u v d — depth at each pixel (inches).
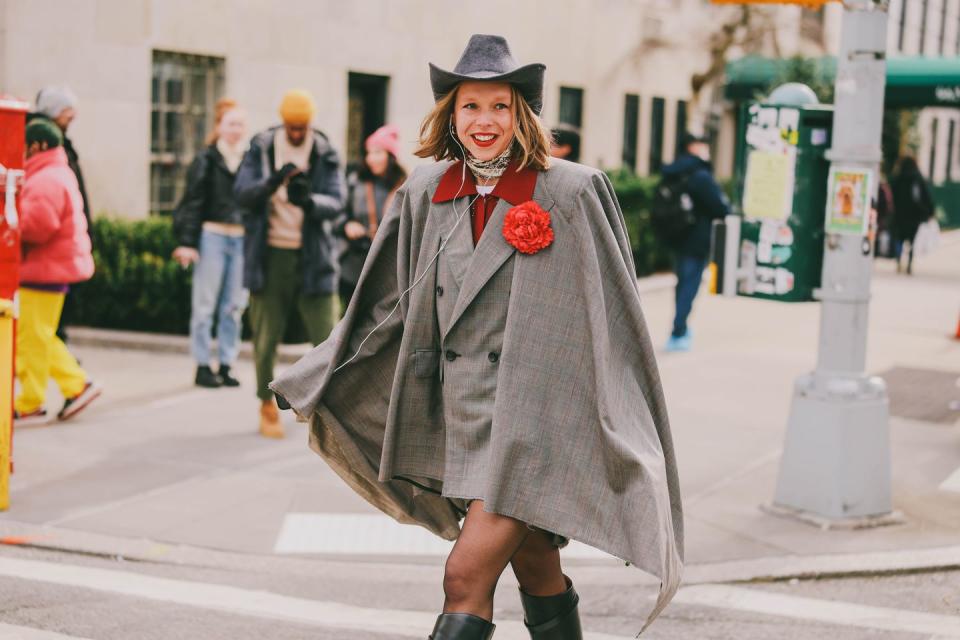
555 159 158.4
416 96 815.1
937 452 363.3
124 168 613.9
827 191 295.1
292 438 370.3
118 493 307.0
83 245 372.5
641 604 243.0
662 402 159.9
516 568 167.3
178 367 484.7
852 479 290.5
